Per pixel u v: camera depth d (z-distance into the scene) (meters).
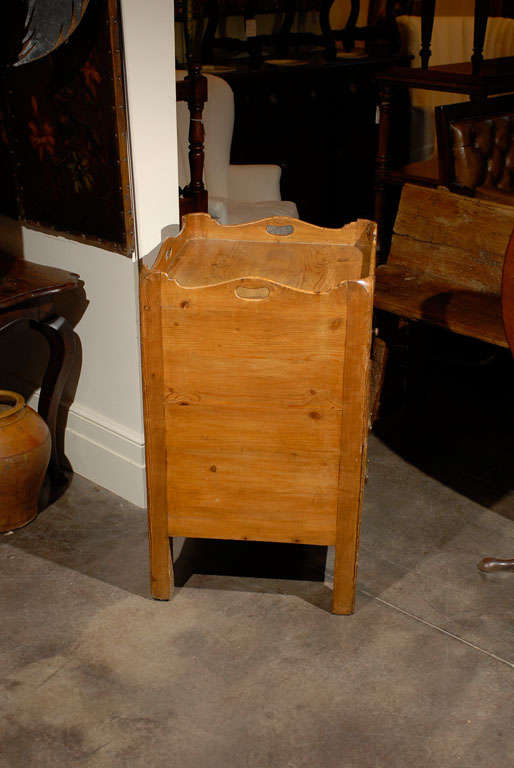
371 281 1.89
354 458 2.05
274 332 1.94
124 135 2.24
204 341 1.97
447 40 6.69
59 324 2.52
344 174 6.04
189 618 2.21
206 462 2.11
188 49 5.06
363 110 6.02
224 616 2.22
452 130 3.87
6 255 2.69
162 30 2.22
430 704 1.95
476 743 1.85
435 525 2.61
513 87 4.60
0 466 2.40
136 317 2.47
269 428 2.06
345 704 1.94
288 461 2.09
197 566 2.42
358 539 2.15
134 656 2.08
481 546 2.51
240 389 2.02
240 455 2.10
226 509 2.17
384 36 6.22
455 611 2.25
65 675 2.02
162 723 1.89
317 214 5.90
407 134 6.60
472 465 2.95
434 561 2.44
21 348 2.96
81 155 2.37
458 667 2.05
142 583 2.35
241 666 2.05
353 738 1.85
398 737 1.86
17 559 2.44
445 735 1.87
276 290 1.90
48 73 2.33
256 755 1.81
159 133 2.32
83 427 2.79
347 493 2.09
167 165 2.38
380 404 3.25
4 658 2.07
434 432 3.16
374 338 3.10
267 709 1.93
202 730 1.87
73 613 2.23
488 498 2.75
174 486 2.15
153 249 2.45
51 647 2.11
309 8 6.04
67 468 2.93
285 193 5.48
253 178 4.22
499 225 2.96
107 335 2.58
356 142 6.06
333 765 1.79
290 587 2.34
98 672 2.03
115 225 2.37
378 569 2.40
